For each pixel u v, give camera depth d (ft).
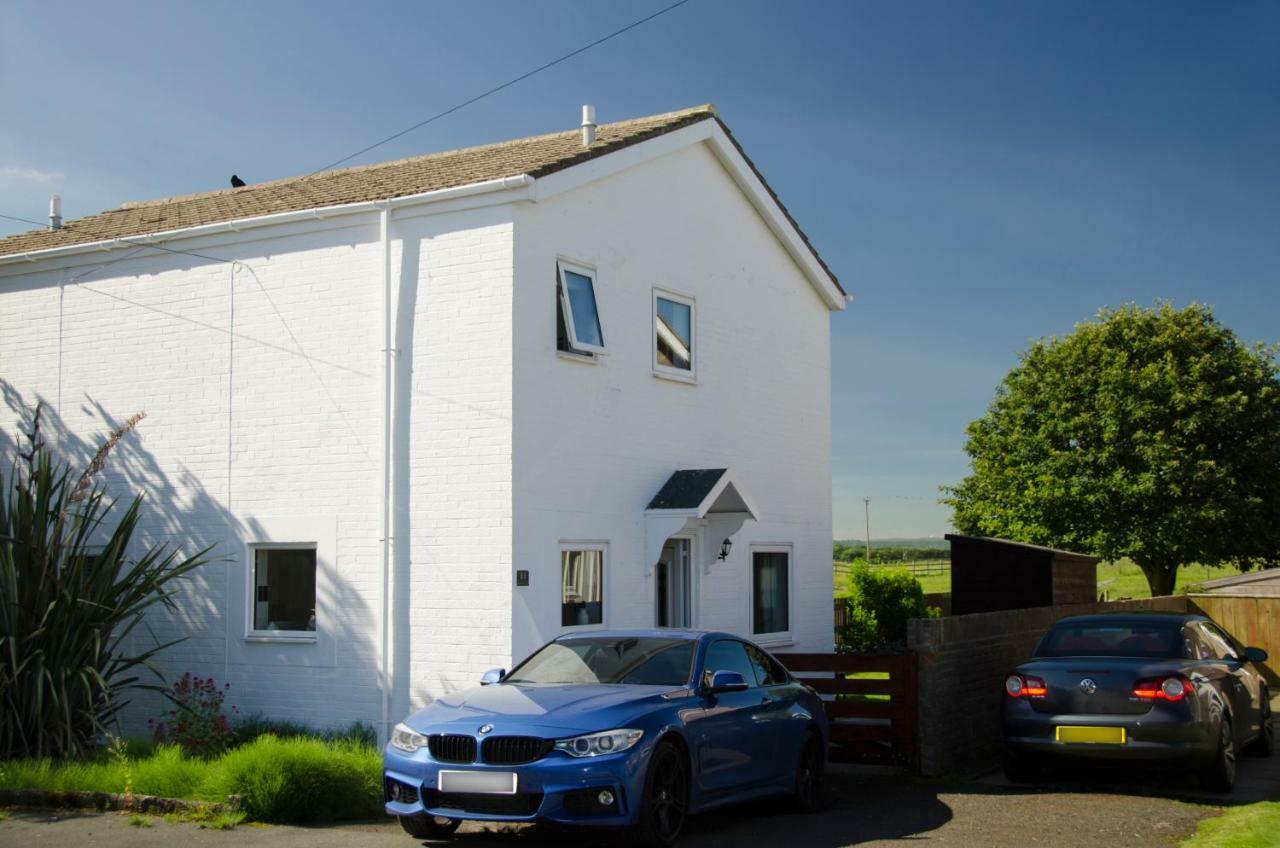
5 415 51.24
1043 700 35.35
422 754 27.02
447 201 42.37
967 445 110.11
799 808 33.12
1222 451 98.94
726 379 53.31
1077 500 99.04
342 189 48.85
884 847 27.84
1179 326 102.37
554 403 42.83
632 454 46.78
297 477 44.55
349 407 43.78
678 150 50.96
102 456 40.29
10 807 31.65
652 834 26.37
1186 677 34.40
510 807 25.81
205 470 46.52
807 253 59.11
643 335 48.11
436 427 42.04
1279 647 69.92
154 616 46.83
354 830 29.35
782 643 55.57
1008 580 63.62
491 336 41.29
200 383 46.96
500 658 40.16
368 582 42.75
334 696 43.06
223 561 45.78
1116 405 98.73
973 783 37.70
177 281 47.83
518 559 40.50
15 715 37.35
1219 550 97.45
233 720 44.65
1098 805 33.53
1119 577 186.70
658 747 26.89
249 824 29.76
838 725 40.50
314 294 44.86
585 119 49.83
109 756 36.88
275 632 44.65
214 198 57.41
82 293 49.98
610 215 46.62
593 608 44.37
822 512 59.93
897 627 71.31
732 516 50.62
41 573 38.86
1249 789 36.45
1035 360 106.52
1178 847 27.68
